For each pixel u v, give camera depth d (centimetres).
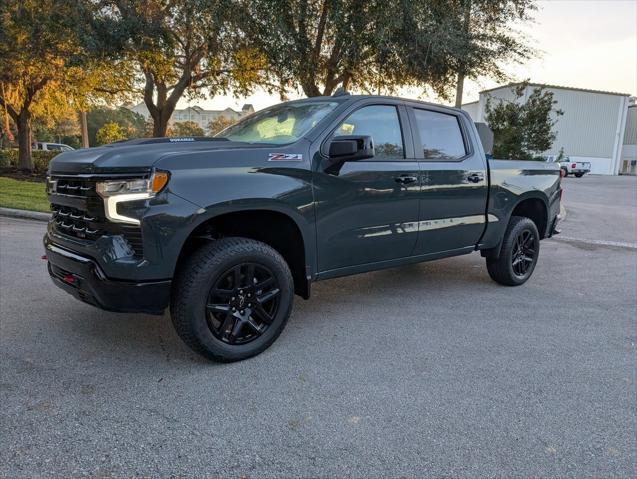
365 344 377
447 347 374
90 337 375
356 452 240
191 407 278
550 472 229
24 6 1300
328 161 364
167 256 294
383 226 404
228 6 1041
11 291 482
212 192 305
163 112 1656
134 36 1201
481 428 264
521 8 1104
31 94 1862
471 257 716
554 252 777
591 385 317
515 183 523
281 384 308
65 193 325
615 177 4181
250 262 330
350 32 1038
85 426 256
